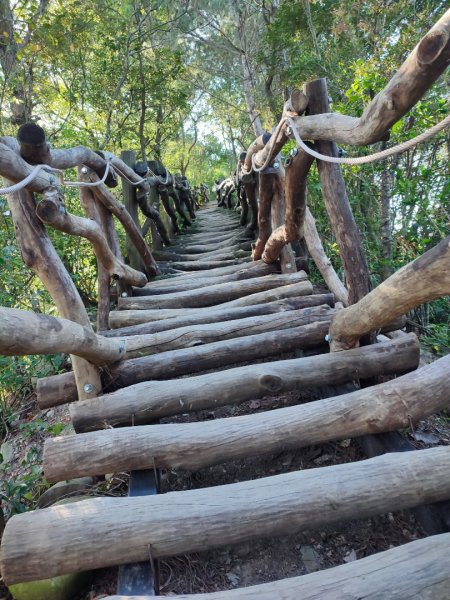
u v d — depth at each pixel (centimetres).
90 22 546
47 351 141
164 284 385
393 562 102
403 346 193
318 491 127
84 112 654
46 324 139
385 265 378
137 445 154
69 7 503
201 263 468
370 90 360
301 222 280
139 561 120
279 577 141
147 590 114
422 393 154
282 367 191
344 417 157
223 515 122
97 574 141
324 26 689
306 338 226
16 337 120
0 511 155
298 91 211
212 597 99
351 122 166
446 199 308
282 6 716
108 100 696
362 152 372
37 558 115
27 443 276
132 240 389
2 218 337
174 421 225
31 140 170
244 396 187
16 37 420
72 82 587
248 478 183
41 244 183
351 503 125
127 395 184
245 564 146
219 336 247
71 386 206
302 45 725
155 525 120
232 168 1955
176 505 125
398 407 154
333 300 281
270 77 868
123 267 319
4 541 116
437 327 336
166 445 154
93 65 672
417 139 123
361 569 102
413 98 128
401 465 131
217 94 1445
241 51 1005
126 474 184
